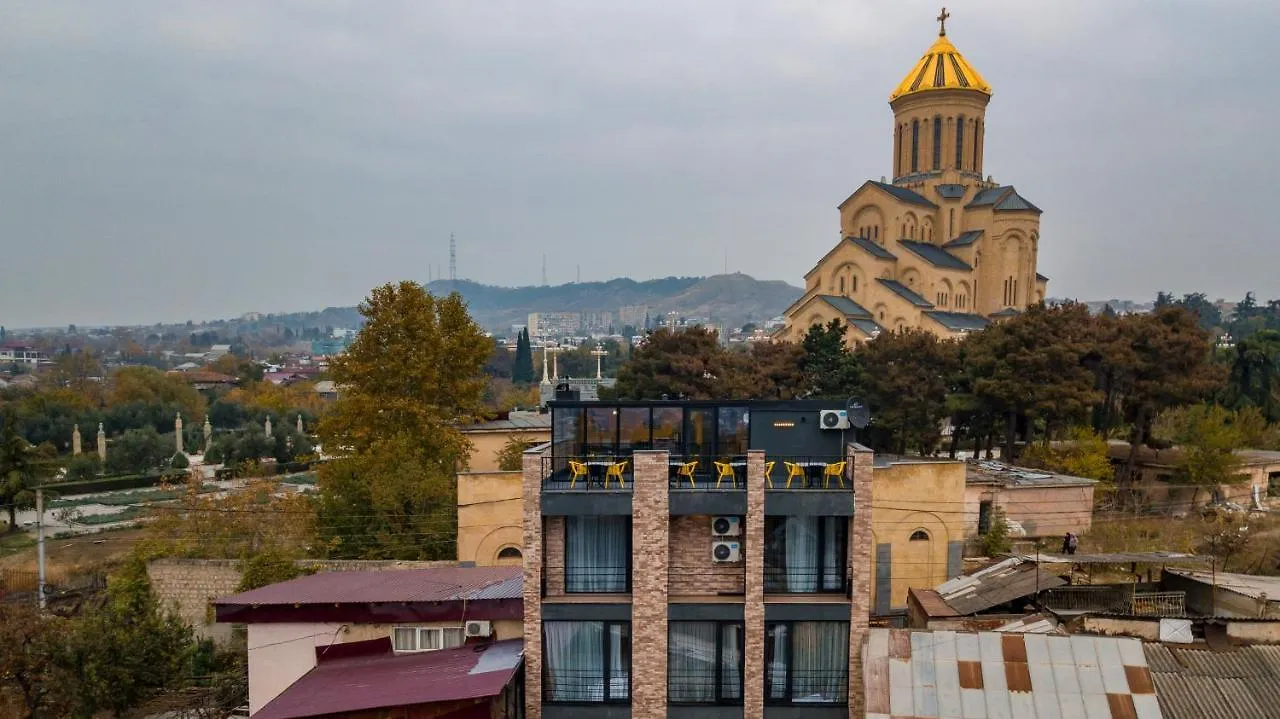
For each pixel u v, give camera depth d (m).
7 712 24.20
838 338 60.41
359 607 20.84
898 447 56.25
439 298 44.25
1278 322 173.75
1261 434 58.28
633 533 19.69
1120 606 25.73
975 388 49.38
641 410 21.62
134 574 31.94
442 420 40.91
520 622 21.23
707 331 58.44
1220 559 35.09
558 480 21.11
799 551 20.69
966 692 17.75
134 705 24.81
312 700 17.86
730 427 21.59
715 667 20.23
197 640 29.12
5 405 88.38
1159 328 48.75
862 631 19.83
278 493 52.22
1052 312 51.62
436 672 19.19
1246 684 17.92
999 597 24.78
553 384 85.62
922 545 30.98
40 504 34.31
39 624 24.58
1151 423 54.12
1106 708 17.28
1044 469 46.50
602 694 20.25
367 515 35.56
